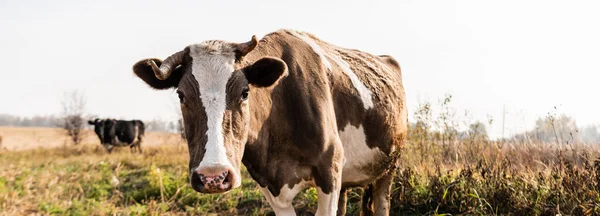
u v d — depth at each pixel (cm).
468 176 633
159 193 829
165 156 1520
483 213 585
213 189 333
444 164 743
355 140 501
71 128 3195
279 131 430
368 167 527
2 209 693
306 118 428
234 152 357
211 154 339
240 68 383
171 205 763
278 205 457
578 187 561
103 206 730
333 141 444
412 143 779
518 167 689
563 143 675
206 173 332
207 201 760
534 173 640
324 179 436
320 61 471
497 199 589
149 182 927
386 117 534
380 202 588
